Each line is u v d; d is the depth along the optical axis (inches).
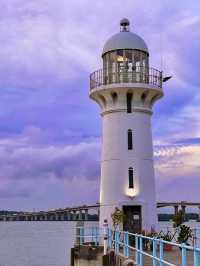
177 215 1221.1
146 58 1421.0
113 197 1358.3
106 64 1412.4
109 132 1401.3
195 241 1003.3
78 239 1257.4
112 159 1380.4
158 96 1432.1
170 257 973.2
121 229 1295.5
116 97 1396.4
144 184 1365.7
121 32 1446.9
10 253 3152.1
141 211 1347.2
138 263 778.8
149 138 1409.9
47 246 3838.6
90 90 1440.7
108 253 1021.8
